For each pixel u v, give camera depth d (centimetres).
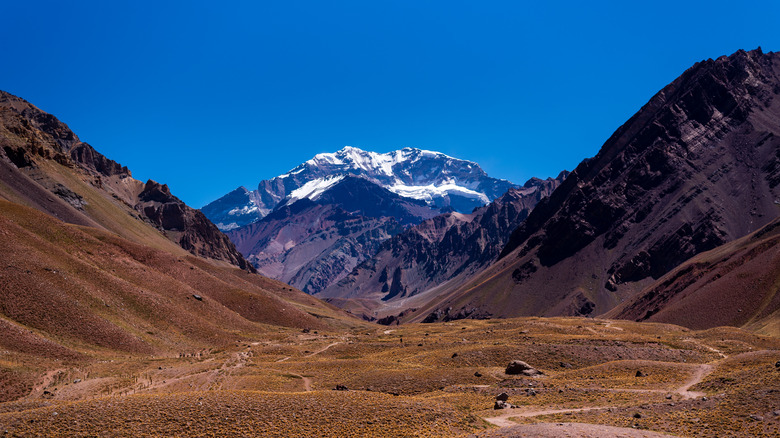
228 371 9700
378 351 12425
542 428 4725
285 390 8244
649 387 7056
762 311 18762
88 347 10881
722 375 7081
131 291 14400
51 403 5744
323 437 4969
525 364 8825
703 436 4688
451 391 7744
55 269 12875
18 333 9869
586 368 8725
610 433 4559
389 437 4978
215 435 4906
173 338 13400
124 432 4859
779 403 5000
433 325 19738
